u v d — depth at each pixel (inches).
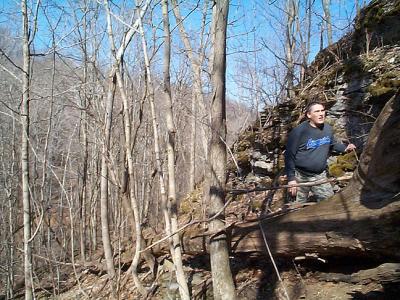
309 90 269.9
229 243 151.2
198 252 165.9
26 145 158.7
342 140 216.8
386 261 122.3
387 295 118.6
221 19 136.8
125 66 202.5
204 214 167.9
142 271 197.3
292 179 163.3
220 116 139.4
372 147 116.1
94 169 298.5
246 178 242.1
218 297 138.3
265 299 141.9
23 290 256.4
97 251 292.2
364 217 116.8
